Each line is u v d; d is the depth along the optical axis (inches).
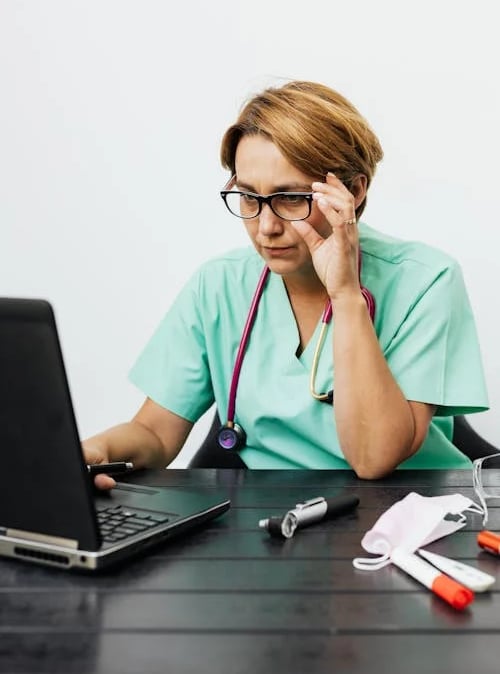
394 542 27.7
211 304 52.0
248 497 36.4
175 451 52.7
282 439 49.4
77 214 79.0
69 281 79.9
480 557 27.8
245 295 51.4
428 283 47.7
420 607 23.5
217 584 25.3
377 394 42.1
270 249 44.6
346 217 42.2
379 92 73.0
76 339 80.3
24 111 78.5
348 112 45.2
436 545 29.0
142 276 78.9
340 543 29.3
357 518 32.5
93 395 80.7
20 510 26.3
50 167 78.9
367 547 28.1
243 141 43.4
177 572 26.3
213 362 51.9
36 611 23.2
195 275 53.6
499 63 70.8
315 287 48.4
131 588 24.9
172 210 77.7
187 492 34.3
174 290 78.7
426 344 46.1
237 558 27.7
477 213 72.9
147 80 76.6
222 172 76.7
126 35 76.3
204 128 76.5
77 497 25.2
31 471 25.4
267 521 30.0
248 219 44.5
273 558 27.7
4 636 21.6
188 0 75.2
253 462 50.3
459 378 46.6
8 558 27.4
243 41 74.9
